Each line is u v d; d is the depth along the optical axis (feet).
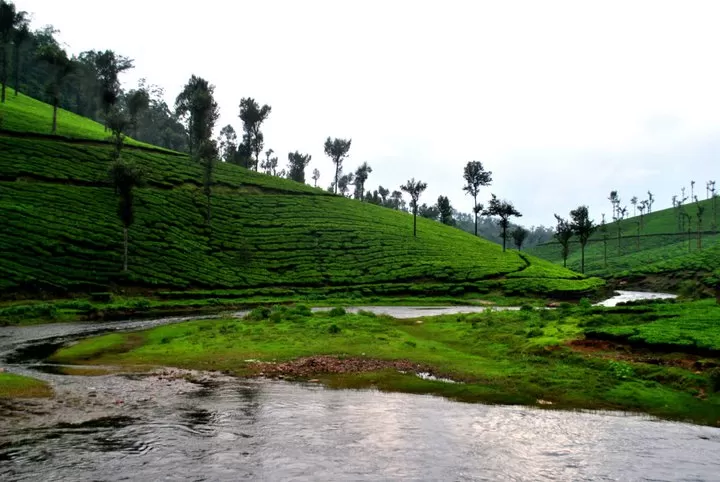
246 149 577.43
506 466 44.01
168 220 322.55
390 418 59.16
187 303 229.66
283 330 129.29
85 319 180.14
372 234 398.01
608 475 42.22
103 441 48.29
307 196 483.92
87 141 397.60
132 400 65.92
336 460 44.34
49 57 368.89
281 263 321.11
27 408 60.39
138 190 348.59
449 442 50.57
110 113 390.83
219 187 427.74
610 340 97.04
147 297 233.96
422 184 425.69
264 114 564.30
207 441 48.93
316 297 273.13
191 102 456.86
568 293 285.43
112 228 282.36
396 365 92.43
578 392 72.84
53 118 406.00
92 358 101.40
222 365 92.17
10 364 94.48
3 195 272.92
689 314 112.27
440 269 325.01
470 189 540.52
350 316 160.86
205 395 69.77
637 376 79.77
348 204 494.59
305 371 87.81
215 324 146.72
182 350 106.42
